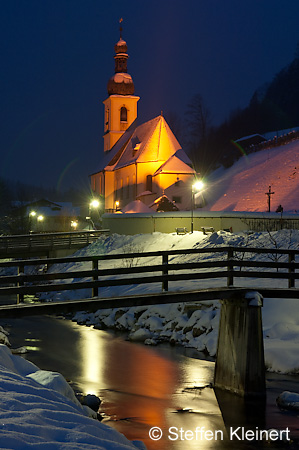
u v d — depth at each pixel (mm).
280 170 80188
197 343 22094
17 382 6727
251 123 122375
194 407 14172
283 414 13562
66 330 27328
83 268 49062
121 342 23859
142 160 84250
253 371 14812
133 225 57531
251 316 14844
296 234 36562
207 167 111500
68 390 7816
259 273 15805
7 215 114312
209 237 42469
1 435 4930
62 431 5516
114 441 5672
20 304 12430
